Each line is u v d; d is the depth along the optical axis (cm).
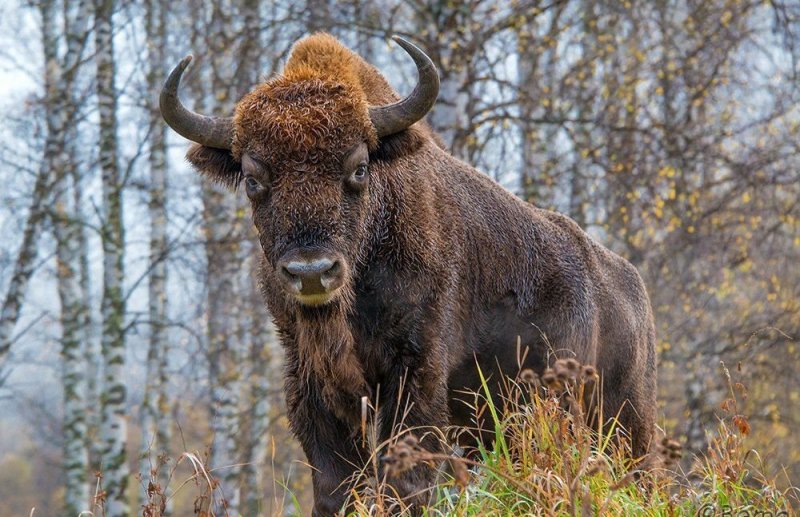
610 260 1080
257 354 2167
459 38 1662
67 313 2311
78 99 2205
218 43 1966
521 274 954
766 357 2205
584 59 2094
